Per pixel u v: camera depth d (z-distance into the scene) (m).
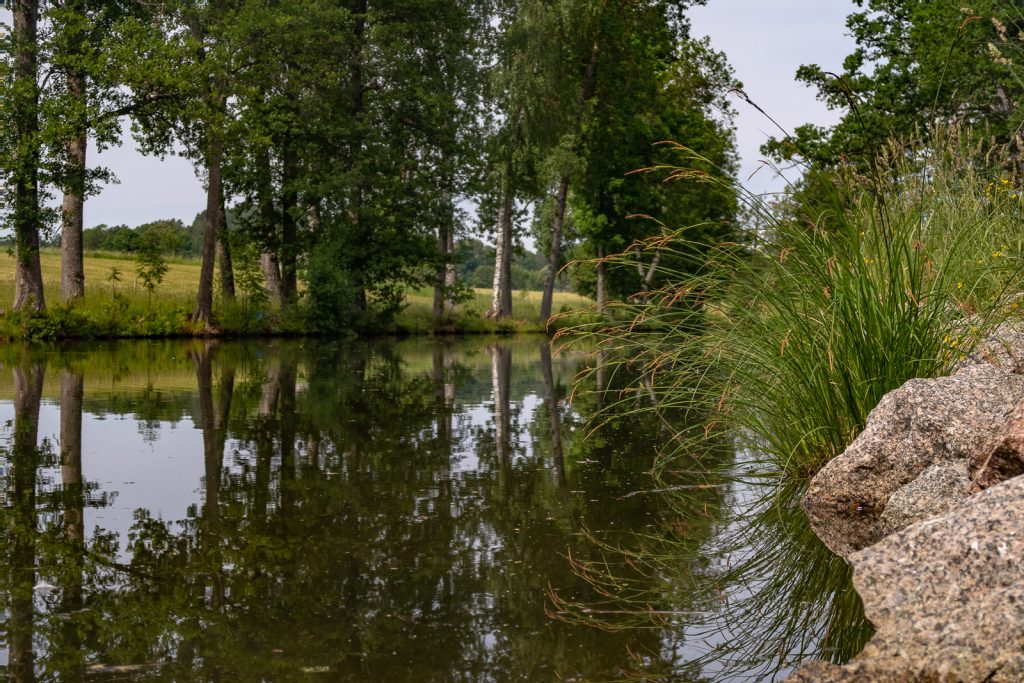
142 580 4.05
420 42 29.67
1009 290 5.88
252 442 7.74
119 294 24.12
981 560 3.01
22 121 21.41
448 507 5.47
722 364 6.24
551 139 31.09
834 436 5.92
